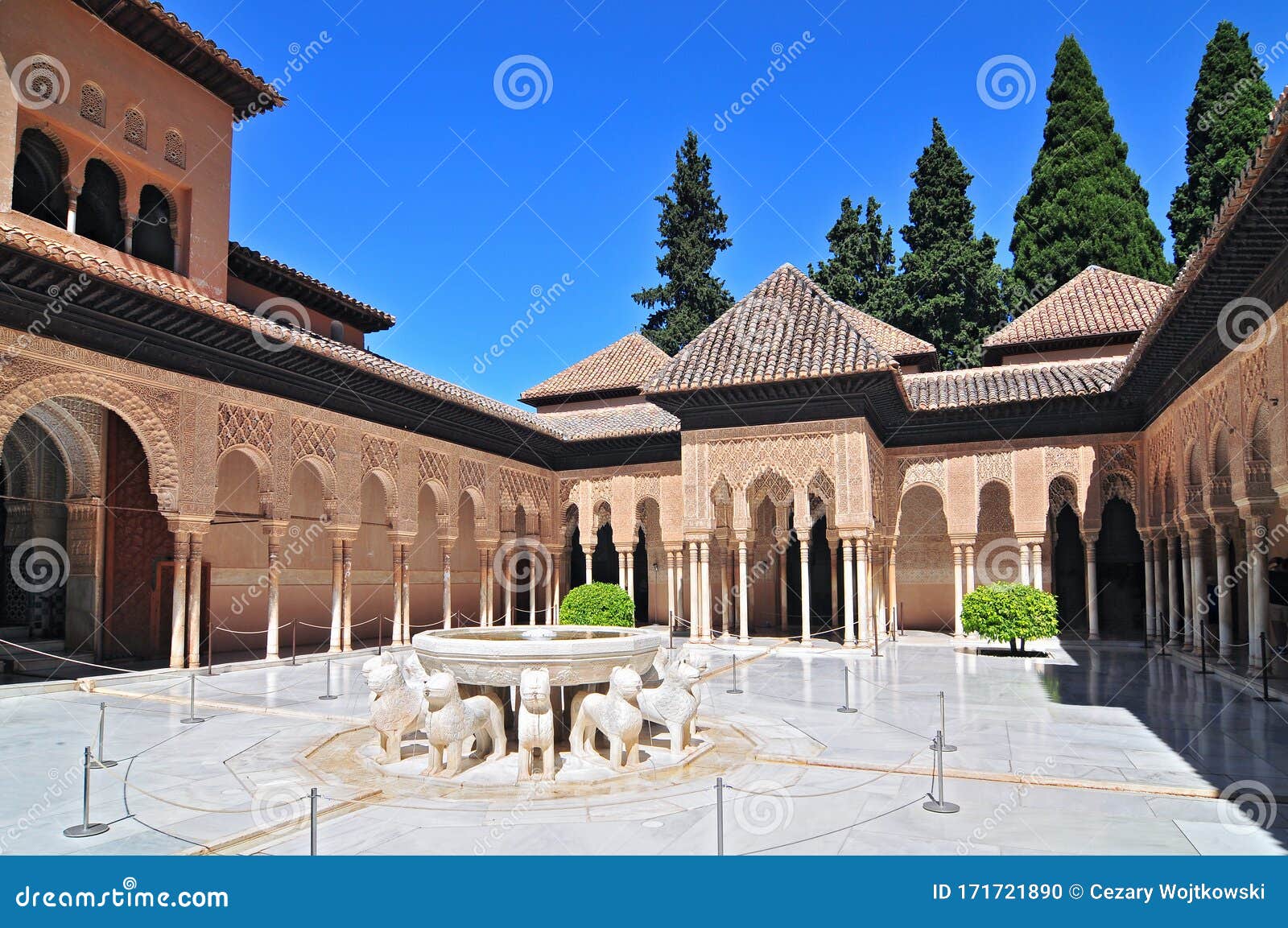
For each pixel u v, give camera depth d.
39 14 9.81
